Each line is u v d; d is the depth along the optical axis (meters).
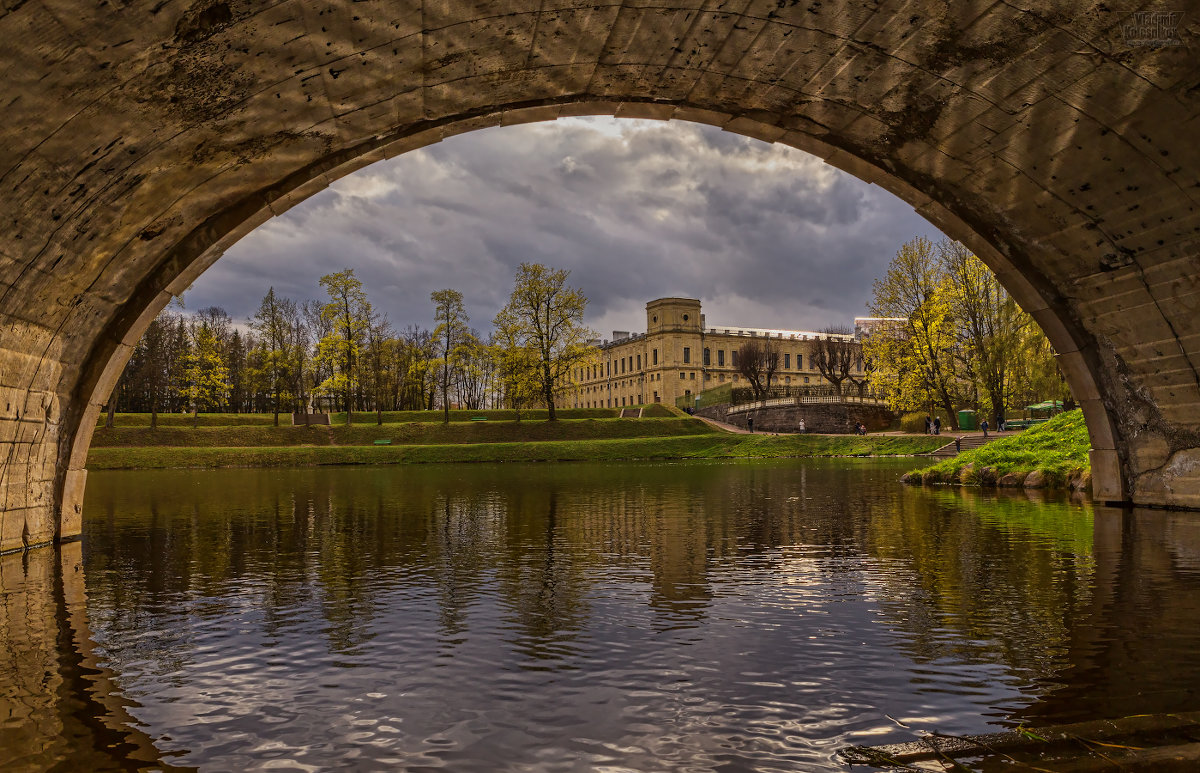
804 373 102.81
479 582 8.12
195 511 16.59
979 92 10.03
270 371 60.00
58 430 11.42
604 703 4.45
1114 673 4.84
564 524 13.44
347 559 9.76
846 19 8.89
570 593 7.50
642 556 9.79
